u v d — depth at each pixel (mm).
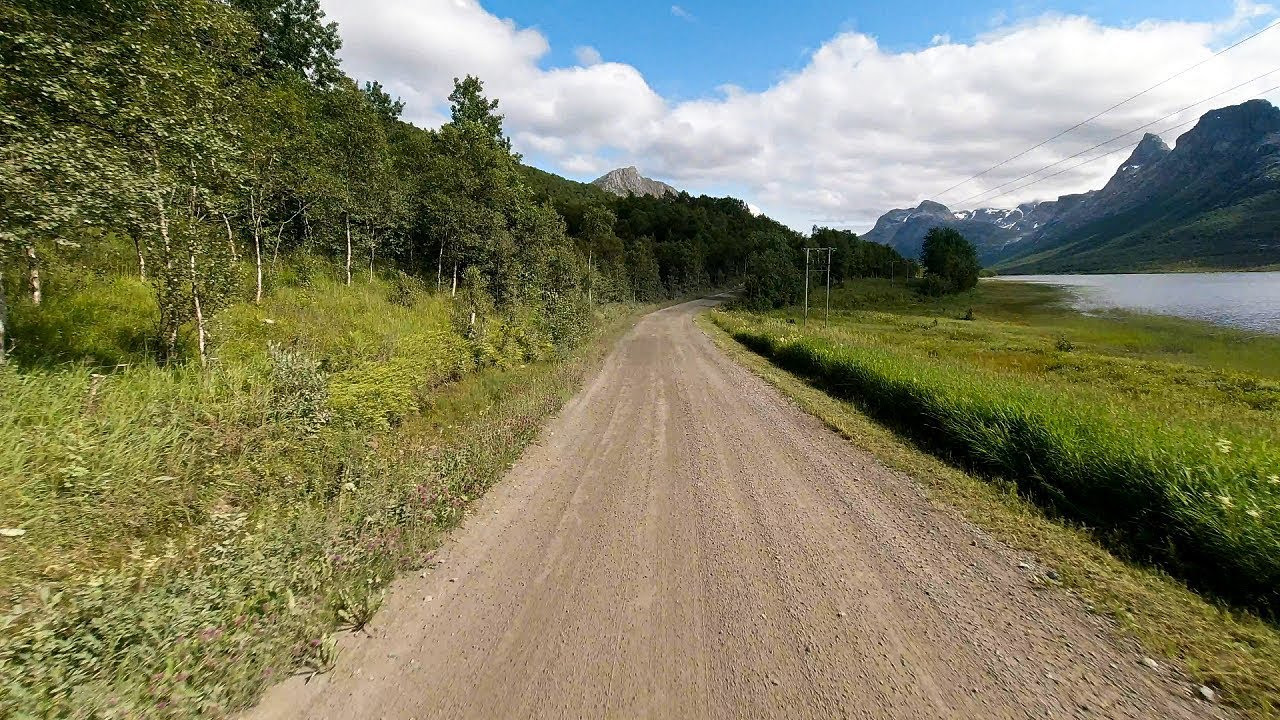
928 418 8656
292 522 4270
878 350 16719
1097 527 5137
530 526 4949
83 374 5715
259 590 3258
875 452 7605
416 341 11297
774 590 3867
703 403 11086
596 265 49062
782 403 11227
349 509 4629
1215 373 19016
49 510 3791
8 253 5629
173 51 7281
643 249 64500
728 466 6945
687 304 61281
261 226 15727
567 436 8289
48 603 2781
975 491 6043
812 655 3117
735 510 5434
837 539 4777
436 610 3504
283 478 5176
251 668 2736
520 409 9102
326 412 6383
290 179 14727
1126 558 4492
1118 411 7645
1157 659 3150
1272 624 3592
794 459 7285
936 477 6512
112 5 6531
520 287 22266
